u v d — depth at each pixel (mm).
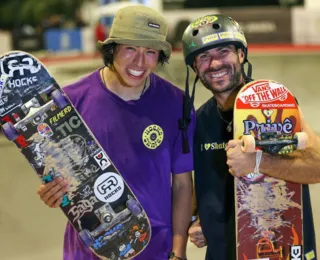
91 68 12656
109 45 1943
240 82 2057
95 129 1989
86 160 1962
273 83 1950
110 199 1982
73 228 2061
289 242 1980
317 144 1966
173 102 2059
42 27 18703
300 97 8727
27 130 1943
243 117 1906
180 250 2098
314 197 4309
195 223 2201
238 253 1975
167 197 2074
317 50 14938
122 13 1887
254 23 16562
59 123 1950
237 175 1897
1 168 5543
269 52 14766
